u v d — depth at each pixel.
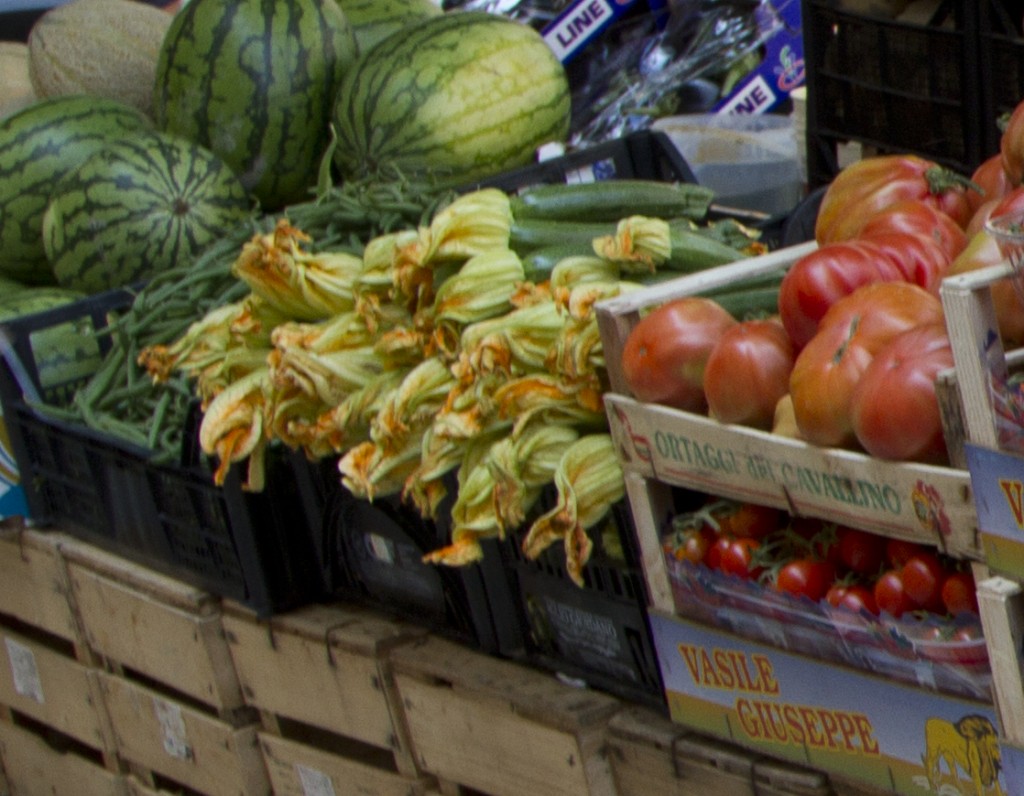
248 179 3.39
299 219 2.74
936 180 1.84
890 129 2.84
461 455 2.04
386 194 2.70
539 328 1.96
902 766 1.60
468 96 3.19
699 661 1.80
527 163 3.29
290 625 2.50
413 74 3.19
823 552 1.68
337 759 2.54
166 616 2.72
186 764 2.86
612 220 2.30
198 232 3.21
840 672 1.63
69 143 3.36
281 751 2.64
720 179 3.38
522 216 2.21
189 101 3.35
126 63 3.83
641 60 4.23
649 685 1.99
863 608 1.59
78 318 2.95
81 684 3.06
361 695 2.41
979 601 1.43
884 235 1.69
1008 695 1.45
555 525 1.90
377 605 2.46
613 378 1.81
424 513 2.10
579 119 4.24
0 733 3.43
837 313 1.55
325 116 3.39
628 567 1.93
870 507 1.51
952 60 2.66
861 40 2.83
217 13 3.34
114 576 2.85
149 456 2.60
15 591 3.15
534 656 2.19
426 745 2.33
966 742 1.53
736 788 1.83
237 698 2.69
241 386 2.31
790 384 1.57
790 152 3.41
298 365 2.19
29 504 3.01
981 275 1.36
